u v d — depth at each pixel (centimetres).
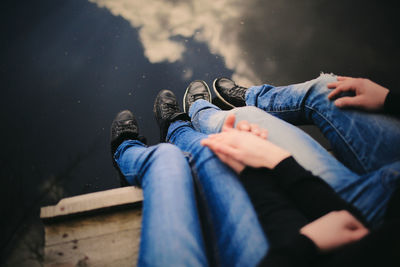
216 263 60
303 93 93
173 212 60
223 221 63
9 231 163
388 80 220
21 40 221
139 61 215
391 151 68
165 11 243
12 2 235
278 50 230
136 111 198
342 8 259
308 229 49
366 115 75
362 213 59
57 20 232
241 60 222
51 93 200
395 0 266
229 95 164
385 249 35
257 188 63
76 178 178
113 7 242
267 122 85
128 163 95
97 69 210
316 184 58
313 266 45
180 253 52
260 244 55
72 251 91
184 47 224
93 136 190
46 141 186
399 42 241
